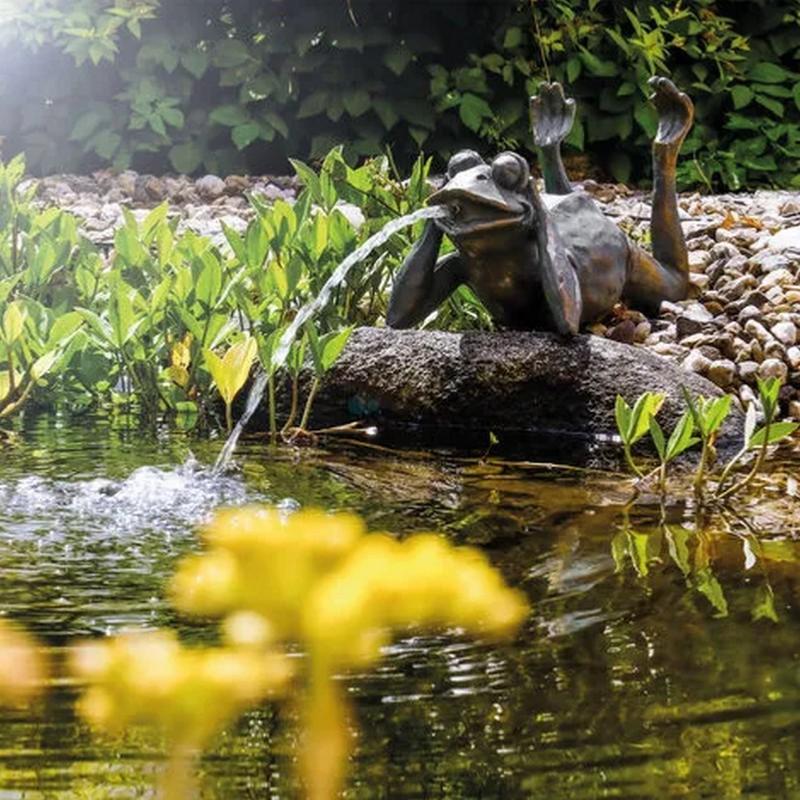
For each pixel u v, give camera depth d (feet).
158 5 51.67
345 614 6.79
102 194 48.85
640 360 27.32
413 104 52.85
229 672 6.93
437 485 22.90
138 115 52.06
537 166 53.78
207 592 6.93
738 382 28.81
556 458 25.08
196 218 42.93
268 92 51.93
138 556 18.56
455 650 14.98
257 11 53.21
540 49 53.11
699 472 22.75
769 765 12.16
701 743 12.60
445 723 13.03
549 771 12.04
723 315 30.86
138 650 7.06
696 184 53.21
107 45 50.24
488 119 53.47
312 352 26.50
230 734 12.56
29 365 27.63
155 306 28.68
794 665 14.61
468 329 30.83
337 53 52.60
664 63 52.90
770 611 16.55
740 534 20.29
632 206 43.39
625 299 31.22
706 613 16.48
